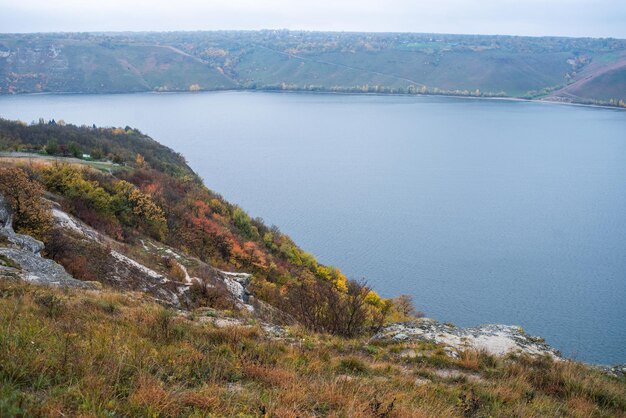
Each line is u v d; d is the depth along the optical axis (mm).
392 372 9164
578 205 147250
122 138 97625
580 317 78625
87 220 31219
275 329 11961
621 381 10367
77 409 4664
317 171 183125
